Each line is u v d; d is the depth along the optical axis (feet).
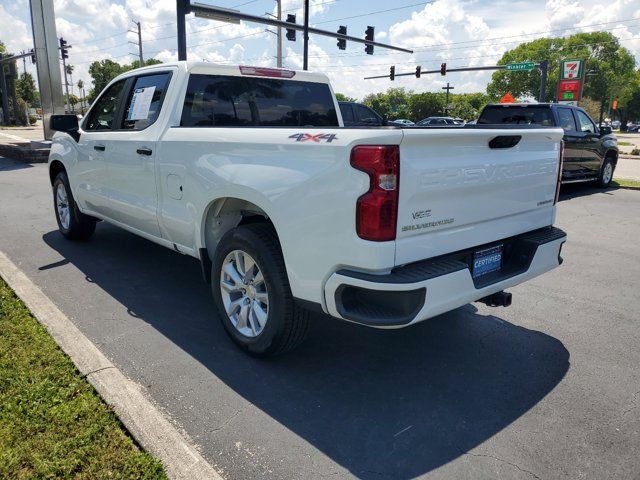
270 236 11.01
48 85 58.23
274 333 10.88
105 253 19.51
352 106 51.47
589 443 9.05
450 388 10.77
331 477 8.09
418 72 120.88
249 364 11.51
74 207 19.99
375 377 11.12
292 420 9.51
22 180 37.73
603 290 17.16
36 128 156.66
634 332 13.79
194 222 12.76
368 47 79.77
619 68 295.89
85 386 9.77
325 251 9.46
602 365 11.89
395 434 9.19
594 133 40.47
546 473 8.29
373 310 9.27
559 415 9.87
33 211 26.71
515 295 16.56
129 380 10.70
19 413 8.89
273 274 10.62
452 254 10.30
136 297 15.24
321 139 9.45
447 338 13.16
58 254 19.26
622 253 21.98
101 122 17.71
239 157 11.20
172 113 13.82
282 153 10.21
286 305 10.64
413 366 11.66
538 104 36.37
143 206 14.84
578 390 10.78
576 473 8.30
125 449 8.20
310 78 16.93
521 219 11.90
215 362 11.55
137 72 16.01
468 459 8.58
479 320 14.39
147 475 7.66
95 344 12.26
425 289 9.11
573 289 17.22
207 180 11.94
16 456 7.89
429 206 9.42
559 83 131.03
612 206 33.83
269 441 8.90
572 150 37.47
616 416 9.87
